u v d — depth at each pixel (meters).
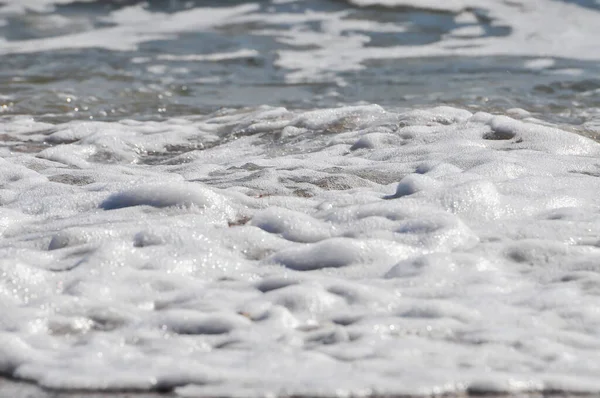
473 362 4.34
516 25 21.30
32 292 5.33
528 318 4.89
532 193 7.38
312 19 21.61
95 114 14.06
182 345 4.60
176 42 19.95
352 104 14.56
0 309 5.03
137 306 5.21
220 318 4.87
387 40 20.20
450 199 6.92
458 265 5.68
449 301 5.09
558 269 5.74
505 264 5.85
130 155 11.00
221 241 6.23
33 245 6.39
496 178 8.05
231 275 5.74
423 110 11.95
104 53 19.03
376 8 22.23
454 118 11.45
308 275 5.55
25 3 22.75
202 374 4.14
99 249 5.84
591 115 13.24
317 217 6.94
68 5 22.72
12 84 16.17
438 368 4.26
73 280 5.47
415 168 8.96
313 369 4.24
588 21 21.61
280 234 6.53
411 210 6.65
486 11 22.16
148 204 7.23
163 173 9.37
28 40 20.11
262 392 3.96
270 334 4.71
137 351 4.55
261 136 11.64
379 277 5.64
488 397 4.05
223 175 9.06
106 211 7.13
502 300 5.17
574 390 4.09
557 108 13.91
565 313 4.97
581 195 7.48
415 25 21.27
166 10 22.45
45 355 4.48
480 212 6.83
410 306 5.04
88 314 5.02
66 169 9.51
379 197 7.56
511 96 15.00
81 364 4.33
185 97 15.44
